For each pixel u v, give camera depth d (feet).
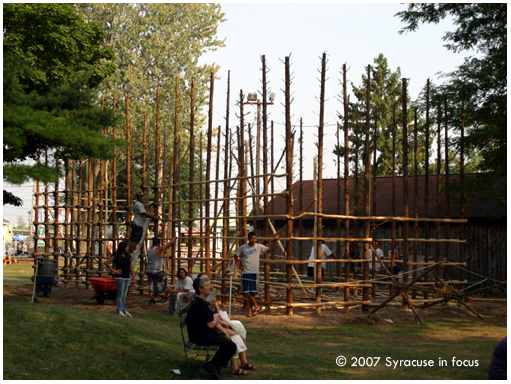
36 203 66.39
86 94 40.14
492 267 69.26
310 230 84.02
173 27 137.18
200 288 25.27
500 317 46.16
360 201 80.84
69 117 35.78
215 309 26.94
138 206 53.47
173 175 57.82
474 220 71.15
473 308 48.88
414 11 57.62
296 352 30.71
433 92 57.47
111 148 36.50
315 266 46.60
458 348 32.55
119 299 42.52
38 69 52.21
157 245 55.26
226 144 61.62
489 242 69.97
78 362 25.40
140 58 132.98
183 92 131.75
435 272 51.93
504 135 53.16
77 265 66.13
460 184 56.03
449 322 43.34
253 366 26.11
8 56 35.40
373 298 57.11
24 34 49.90
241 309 48.47
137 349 28.58
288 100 45.44
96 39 60.34
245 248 45.42
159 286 52.13
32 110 32.32
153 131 120.06
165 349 29.45
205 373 25.02
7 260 126.00
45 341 27.55
